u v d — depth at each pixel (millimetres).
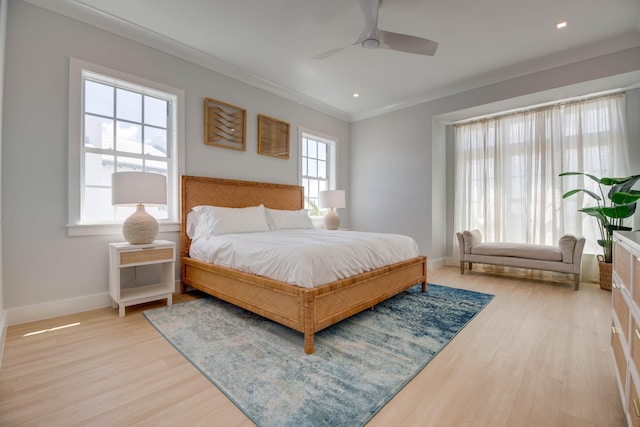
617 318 1394
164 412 1282
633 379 1046
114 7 2535
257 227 3320
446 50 3217
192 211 3246
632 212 3057
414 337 2045
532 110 4016
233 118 3727
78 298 2518
